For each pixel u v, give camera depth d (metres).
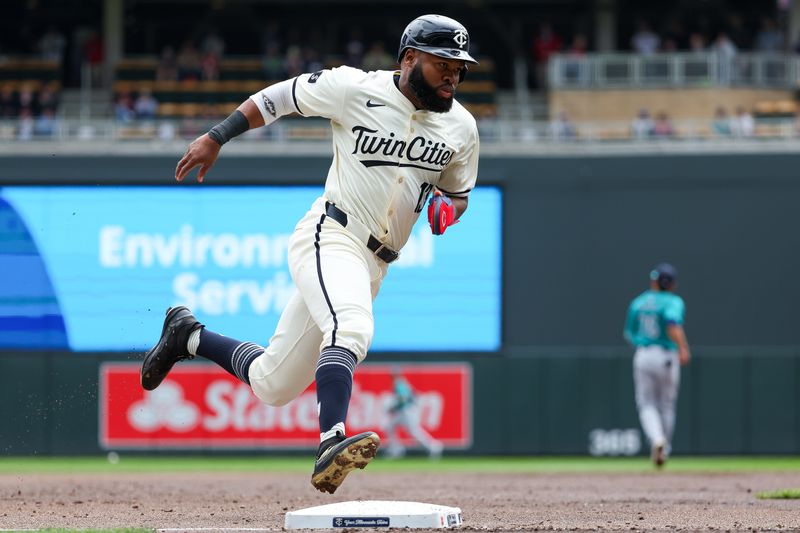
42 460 58.72
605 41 91.31
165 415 59.47
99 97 81.19
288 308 18.38
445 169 18.64
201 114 76.19
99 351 60.31
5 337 60.31
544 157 62.75
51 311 60.56
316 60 83.38
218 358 19.02
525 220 62.66
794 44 83.88
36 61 82.06
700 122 66.62
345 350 17.16
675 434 60.38
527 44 95.19
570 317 62.50
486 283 61.75
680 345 44.06
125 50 93.69
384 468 52.06
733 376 60.47
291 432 59.59
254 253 61.19
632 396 60.28
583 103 77.75
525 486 35.84
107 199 61.22
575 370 60.50
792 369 60.31
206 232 61.28
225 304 61.16
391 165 17.73
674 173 63.16
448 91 17.55
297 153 62.03
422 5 94.81
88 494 30.73
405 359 60.88
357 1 94.38
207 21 93.81
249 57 94.50
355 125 17.73
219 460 58.84
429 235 61.59
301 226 18.12
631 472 45.75
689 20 92.50
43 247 60.94
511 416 60.34
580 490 33.50
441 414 60.44
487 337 61.53
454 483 37.72
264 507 25.62
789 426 60.19
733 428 60.28
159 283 61.09
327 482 16.70
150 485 36.16
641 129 66.38
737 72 76.94
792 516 23.09
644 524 20.81
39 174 61.12
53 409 59.41
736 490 33.31
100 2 90.69
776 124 66.50
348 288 17.42
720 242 63.16
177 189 61.38
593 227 62.84
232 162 61.47
